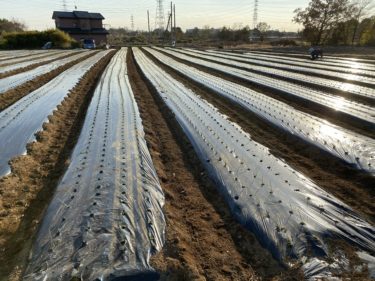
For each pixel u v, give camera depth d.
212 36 100.50
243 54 39.34
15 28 81.44
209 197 6.00
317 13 56.25
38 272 3.90
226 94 14.03
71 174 6.52
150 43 79.19
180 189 6.27
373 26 56.22
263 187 5.96
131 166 6.77
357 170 6.73
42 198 5.88
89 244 4.34
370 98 12.98
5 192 5.82
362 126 9.75
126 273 3.87
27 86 16.16
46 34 55.16
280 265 4.12
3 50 49.41
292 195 5.66
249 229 4.86
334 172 6.88
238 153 7.61
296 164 7.38
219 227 5.06
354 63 27.39
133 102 12.63
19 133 8.98
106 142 8.20
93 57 33.72
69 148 8.31
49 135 9.03
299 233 4.59
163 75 20.31
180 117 10.63
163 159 7.73
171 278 3.91
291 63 27.38
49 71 21.30
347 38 59.75
